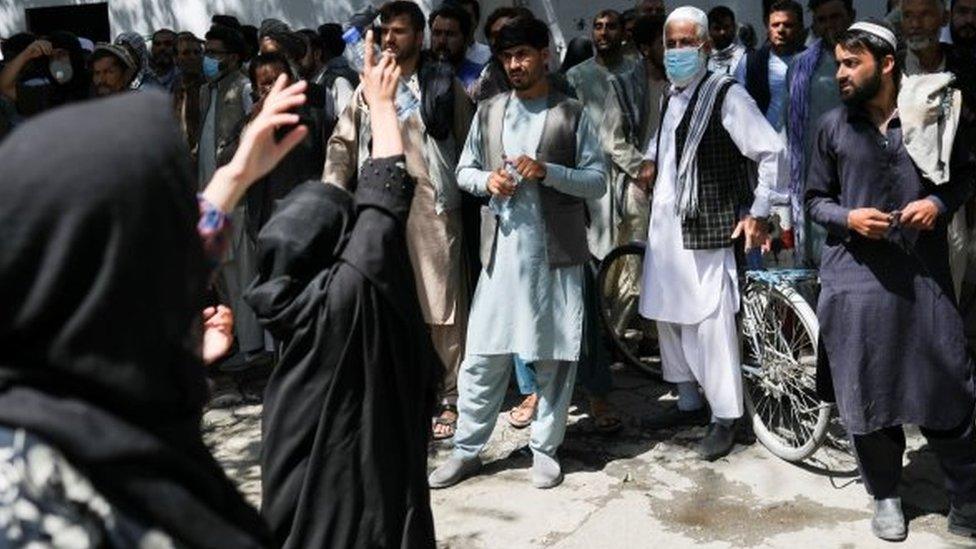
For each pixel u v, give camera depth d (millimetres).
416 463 2629
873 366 3691
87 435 1104
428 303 4793
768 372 4543
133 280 1130
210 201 1713
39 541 1067
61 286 1098
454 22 5918
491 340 4250
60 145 1110
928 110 3553
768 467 4453
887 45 3617
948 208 3607
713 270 4473
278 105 1773
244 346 5992
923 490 4195
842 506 4086
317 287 2529
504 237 4215
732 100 4352
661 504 4164
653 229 4625
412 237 4766
